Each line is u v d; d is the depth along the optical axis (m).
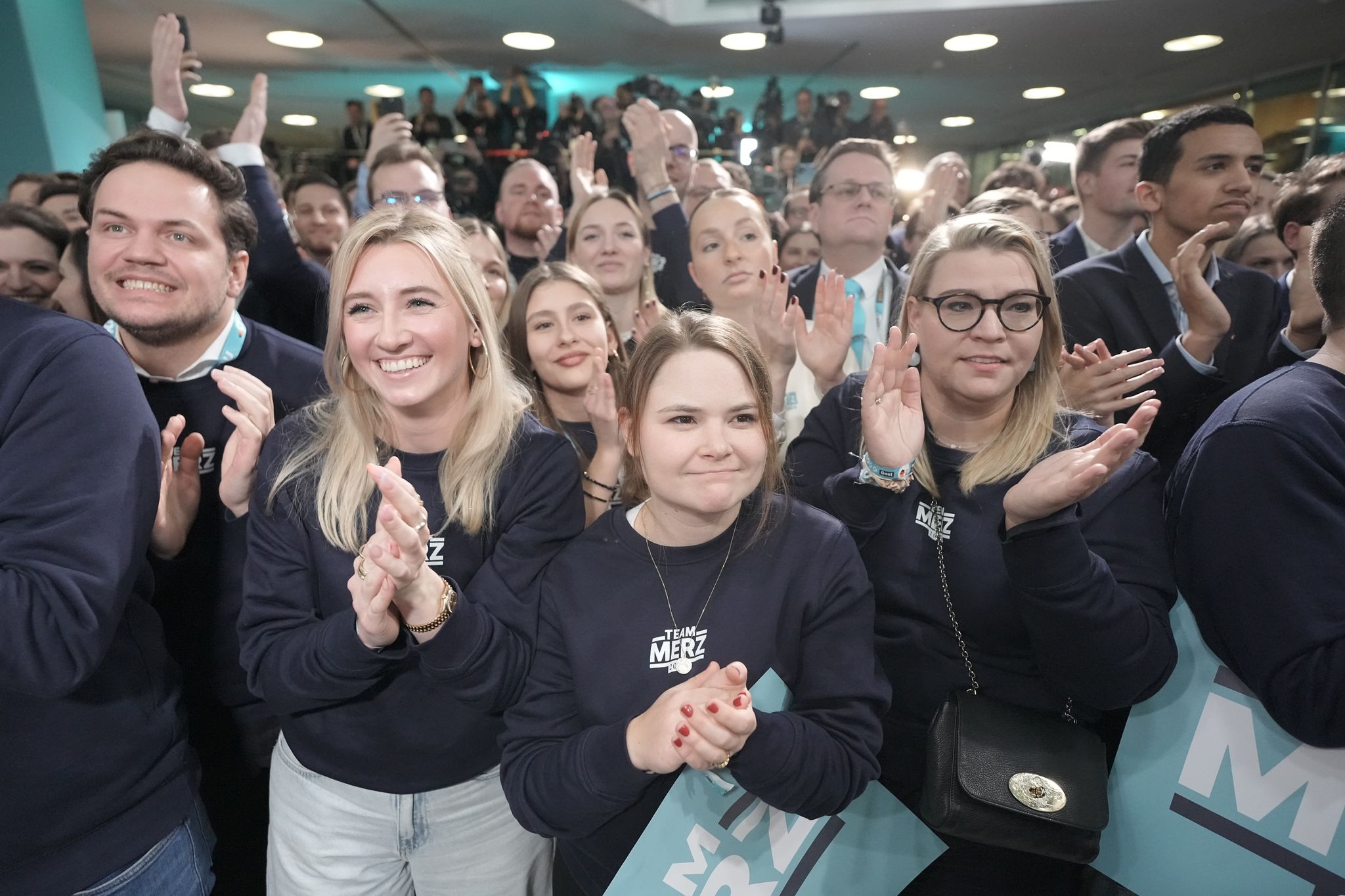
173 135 1.46
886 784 1.31
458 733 1.26
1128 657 1.11
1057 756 1.14
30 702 1.07
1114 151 2.71
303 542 1.24
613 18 4.69
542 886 1.43
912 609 1.29
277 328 2.37
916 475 1.32
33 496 0.98
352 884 1.31
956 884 1.22
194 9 4.62
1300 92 5.23
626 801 1.01
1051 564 1.07
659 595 1.13
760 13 4.63
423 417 1.25
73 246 2.31
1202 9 4.43
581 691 1.12
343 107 6.23
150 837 1.21
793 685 1.15
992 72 5.45
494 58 5.45
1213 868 1.15
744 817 1.11
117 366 1.08
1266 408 1.11
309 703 1.15
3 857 1.09
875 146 2.68
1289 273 2.45
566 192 4.91
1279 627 1.05
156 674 1.25
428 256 1.18
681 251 2.88
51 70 3.99
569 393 1.91
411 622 1.07
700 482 1.07
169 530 1.41
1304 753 1.10
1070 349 2.17
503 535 1.24
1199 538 1.14
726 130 5.32
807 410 2.11
